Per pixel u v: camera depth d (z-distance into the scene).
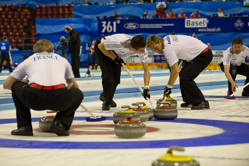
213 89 16.78
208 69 35.41
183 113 8.43
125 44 7.92
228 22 35.06
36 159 3.73
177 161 2.38
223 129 5.97
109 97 9.16
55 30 36.91
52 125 5.29
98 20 37.09
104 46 8.12
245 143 4.60
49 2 45.28
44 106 5.05
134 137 5.01
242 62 12.52
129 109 6.21
